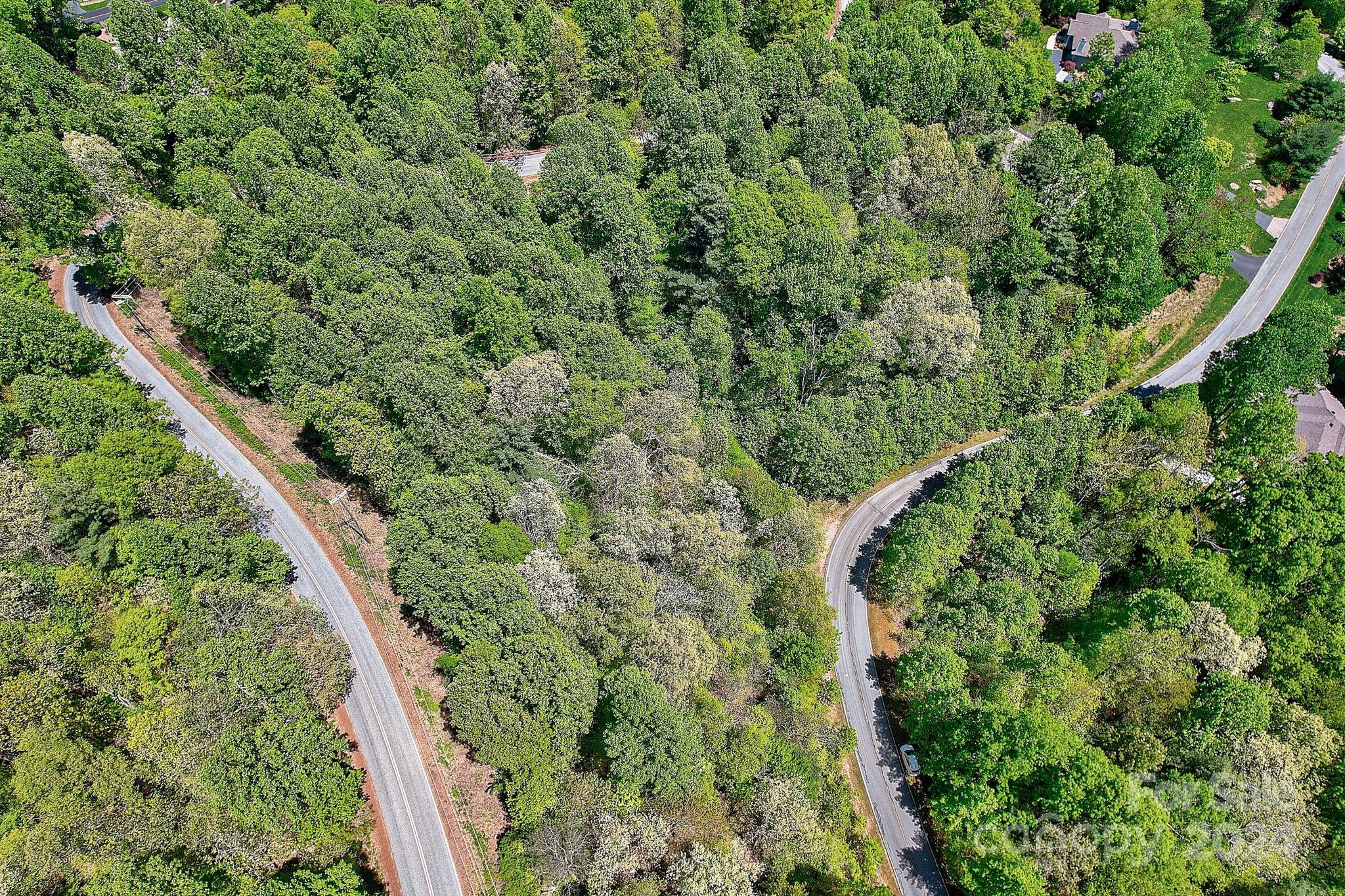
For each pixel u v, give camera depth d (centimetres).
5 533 8112
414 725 8275
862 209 15200
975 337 12862
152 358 11912
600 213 12600
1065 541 11444
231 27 16812
